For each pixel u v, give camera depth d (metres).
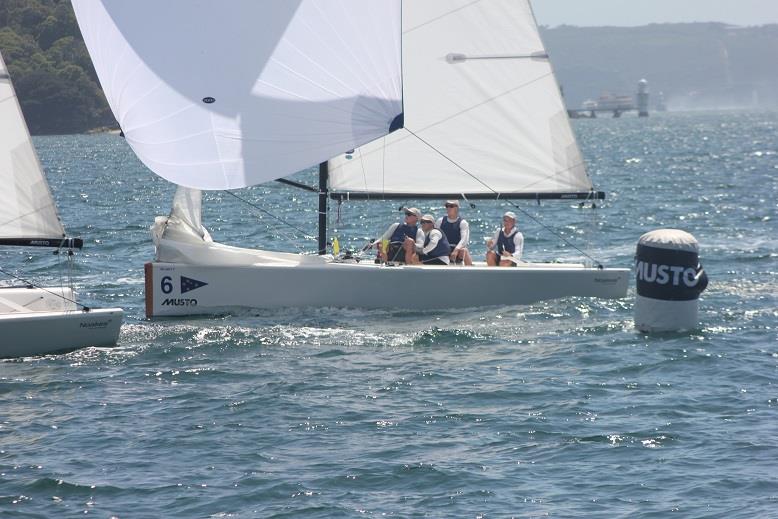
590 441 39.66
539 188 67.75
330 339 56.09
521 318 61.00
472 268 63.66
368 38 61.47
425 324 59.69
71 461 37.72
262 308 61.91
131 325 58.88
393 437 40.28
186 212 62.34
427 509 33.50
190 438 40.16
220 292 61.41
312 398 45.34
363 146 66.19
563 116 67.12
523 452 38.53
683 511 33.06
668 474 36.19
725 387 46.62
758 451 38.22
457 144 67.25
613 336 56.47
